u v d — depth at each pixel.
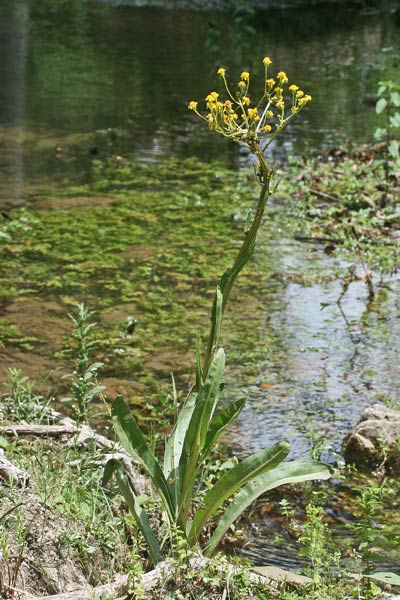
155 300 8.70
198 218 10.88
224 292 4.54
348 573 4.66
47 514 4.64
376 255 9.91
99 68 19.36
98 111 15.88
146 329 8.12
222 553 5.12
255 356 7.73
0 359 7.48
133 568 4.30
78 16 25.89
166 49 21.39
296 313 8.55
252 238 4.49
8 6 27.48
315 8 27.16
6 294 8.73
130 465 5.36
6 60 20.11
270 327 8.27
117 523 4.79
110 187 11.98
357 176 12.33
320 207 11.25
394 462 6.31
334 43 22.58
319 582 4.45
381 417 6.64
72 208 11.14
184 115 15.77
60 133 14.49
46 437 5.68
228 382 7.32
